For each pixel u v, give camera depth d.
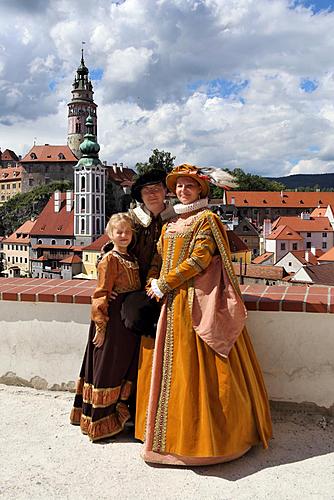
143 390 3.70
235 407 3.40
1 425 4.02
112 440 3.78
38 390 4.64
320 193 112.44
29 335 4.62
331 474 3.27
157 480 3.23
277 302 4.02
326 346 3.99
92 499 3.04
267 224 80.62
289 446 3.63
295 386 4.09
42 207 111.81
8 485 3.20
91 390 3.83
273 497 3.02
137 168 64.44
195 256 3.45
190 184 3.63
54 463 3.46
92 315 3.74
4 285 4.89
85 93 122.75
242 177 140.25
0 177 127.06
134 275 3.79
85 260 78.50
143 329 3.62
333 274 44.97
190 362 3.41
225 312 3.46
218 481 3.21
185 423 3.35
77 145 122.00
